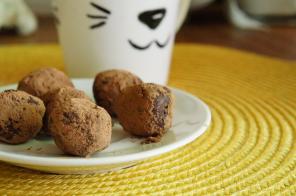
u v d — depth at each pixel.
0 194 0.29
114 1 0.40
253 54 0.60
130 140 0.33
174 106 0.35
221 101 0.43
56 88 0.35
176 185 0.30
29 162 0.28
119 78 0.37
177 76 0.50
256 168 0.32
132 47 0.42
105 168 0.30
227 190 0.29
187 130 0.32
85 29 0.41
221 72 0.52
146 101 0.32
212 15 0.93
